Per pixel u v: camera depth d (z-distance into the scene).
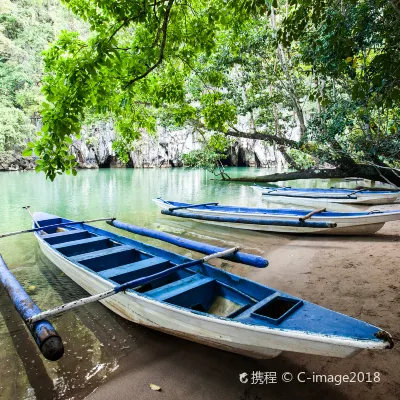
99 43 3.14
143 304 2.98
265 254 5.91
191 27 4.75
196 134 31.02
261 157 33.53
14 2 33.78
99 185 18.20
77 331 3.31
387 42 4.56
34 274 4.94
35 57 31.80
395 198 9.92
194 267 3.80
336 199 9.94
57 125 3.01
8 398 2.41
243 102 13.88
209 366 2.70
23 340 3.21
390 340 1.89
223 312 3.19
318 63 7.00
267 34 11.68
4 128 25.91
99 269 4.34
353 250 5.67
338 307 3.49
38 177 23.41
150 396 2.37
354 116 9.11
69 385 2.54
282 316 2.35
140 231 5.66
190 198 13.01
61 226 6.27
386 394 2.21
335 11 5.18
